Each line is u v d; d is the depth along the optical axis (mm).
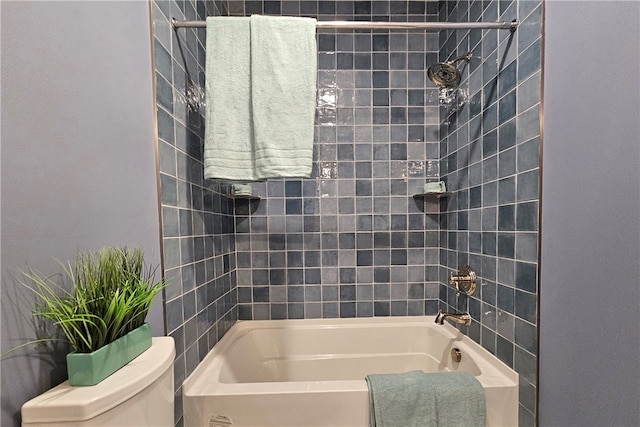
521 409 1003
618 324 695
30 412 488
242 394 1003
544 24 893
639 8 639
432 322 1751
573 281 805
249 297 1758
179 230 1017
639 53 642
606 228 716
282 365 1700
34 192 539
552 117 868
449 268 1635
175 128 1007
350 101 1751
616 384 703
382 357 1710
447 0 1627
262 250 1755
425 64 1755
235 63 1034
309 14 1729
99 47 695
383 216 1773
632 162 660
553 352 875
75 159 628
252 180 1052
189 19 1174
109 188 721
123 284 646
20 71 516
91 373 542
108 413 526
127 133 780
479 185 1301
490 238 1209
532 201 950
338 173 1760
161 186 902
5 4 495
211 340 1313
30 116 532
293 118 1041
